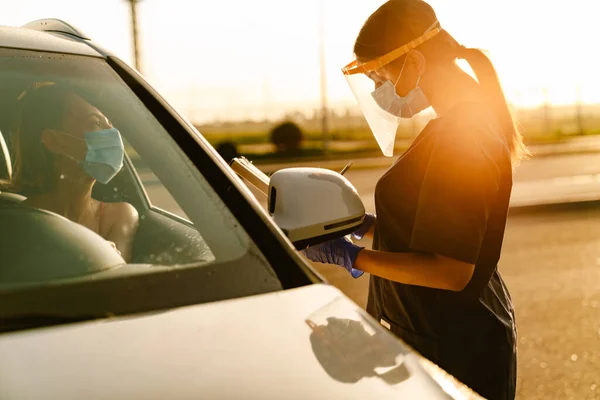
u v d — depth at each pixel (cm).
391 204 191
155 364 115
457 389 124
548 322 549
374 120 213
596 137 4503
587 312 575
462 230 174
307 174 179
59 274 144
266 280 145
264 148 3484
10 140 186
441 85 191
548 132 4334
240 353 120
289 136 3356
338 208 174
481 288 183
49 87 179
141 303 135
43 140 180
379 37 192
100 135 177
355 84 211
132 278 140
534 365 460
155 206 184
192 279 142
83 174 177
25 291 134
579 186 1403
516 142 191
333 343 125
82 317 131
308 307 135
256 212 159
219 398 109
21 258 146
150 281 140
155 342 121
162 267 147
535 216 1094
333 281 680
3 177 196
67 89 179
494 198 177
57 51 185
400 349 129
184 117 183
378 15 193
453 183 174
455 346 189
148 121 178
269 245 152
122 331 123
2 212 159
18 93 177
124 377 112
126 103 180
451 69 191
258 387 112
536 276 699
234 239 154
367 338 129
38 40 187
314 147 3447
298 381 115
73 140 179
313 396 112
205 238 155
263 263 148
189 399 108
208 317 129
